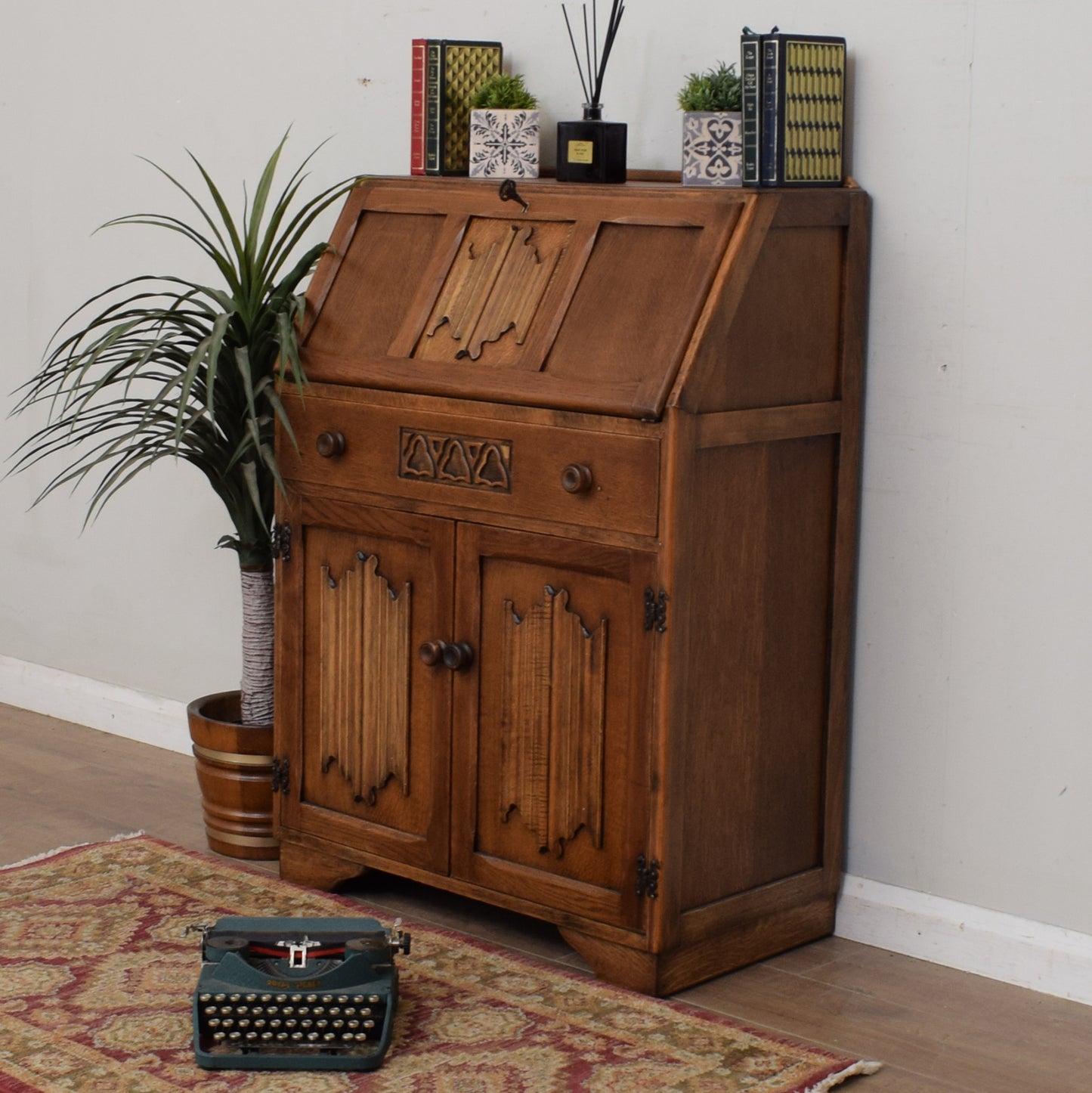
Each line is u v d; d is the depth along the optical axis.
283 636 3.26
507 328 2.90
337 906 3.17
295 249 3.89
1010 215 2.83
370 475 3.07
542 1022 2.68
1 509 4.58
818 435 2.92
